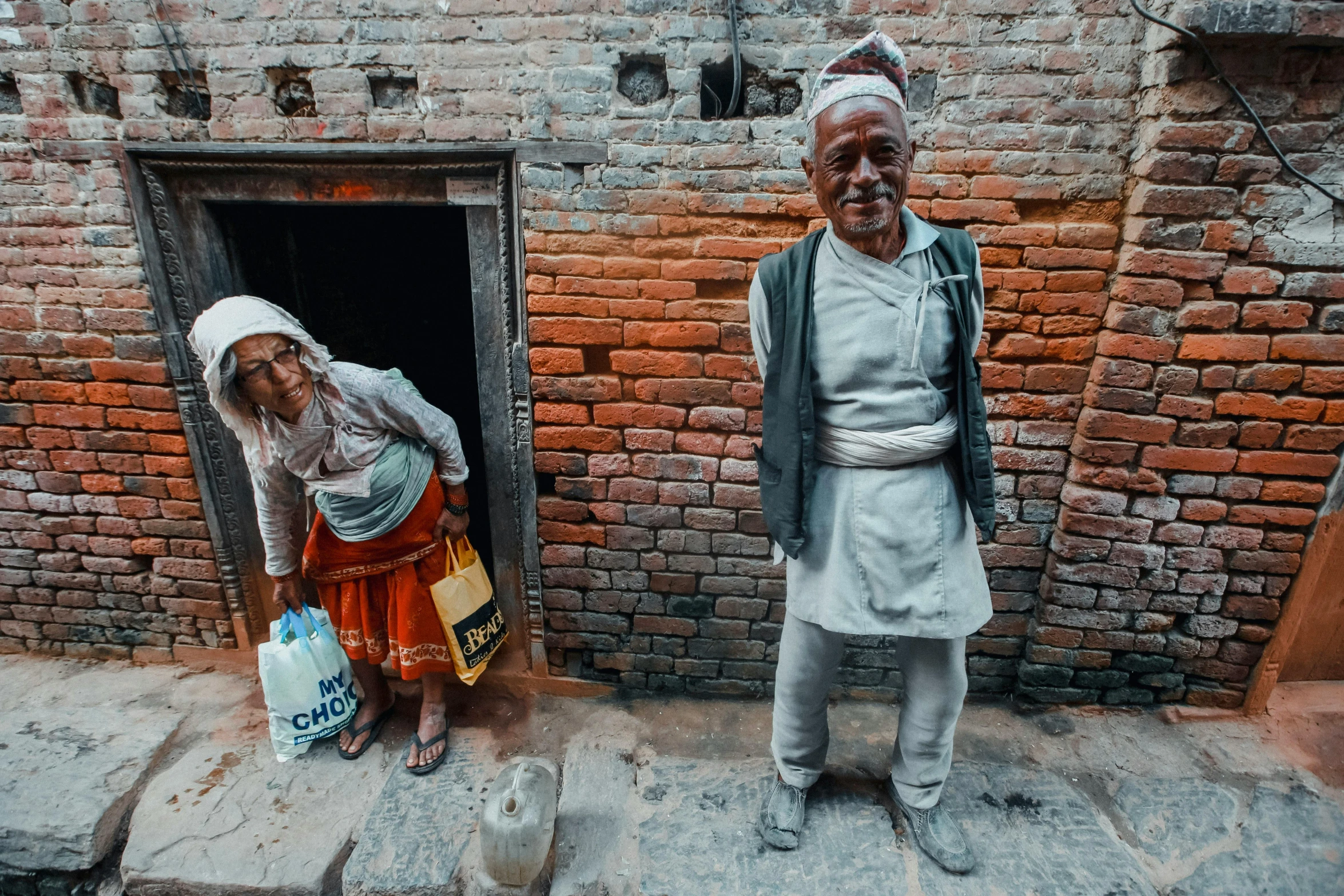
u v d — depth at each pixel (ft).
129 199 7.63
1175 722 8.29
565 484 8.17
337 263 10.50
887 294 5.02
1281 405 6.91
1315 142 6.18
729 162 6.83
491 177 7.30
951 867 6.54
